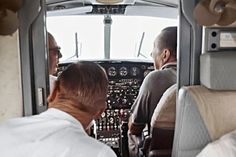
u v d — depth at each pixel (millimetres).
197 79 1695
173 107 2111
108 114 3758
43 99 1646
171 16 3811
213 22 1485
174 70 2459
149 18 4285
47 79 1643
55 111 1219
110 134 3742
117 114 3785
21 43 1569
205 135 1626
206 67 1562
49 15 3820
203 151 1562
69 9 3582
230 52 1556
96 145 1126
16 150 1108
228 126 1616
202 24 1507
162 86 2430
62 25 4254
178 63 1678
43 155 1084
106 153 1109
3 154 1113
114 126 3750
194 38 1635
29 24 1559
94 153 1094
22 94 1616
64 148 1089
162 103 2119
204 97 1606
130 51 4609
